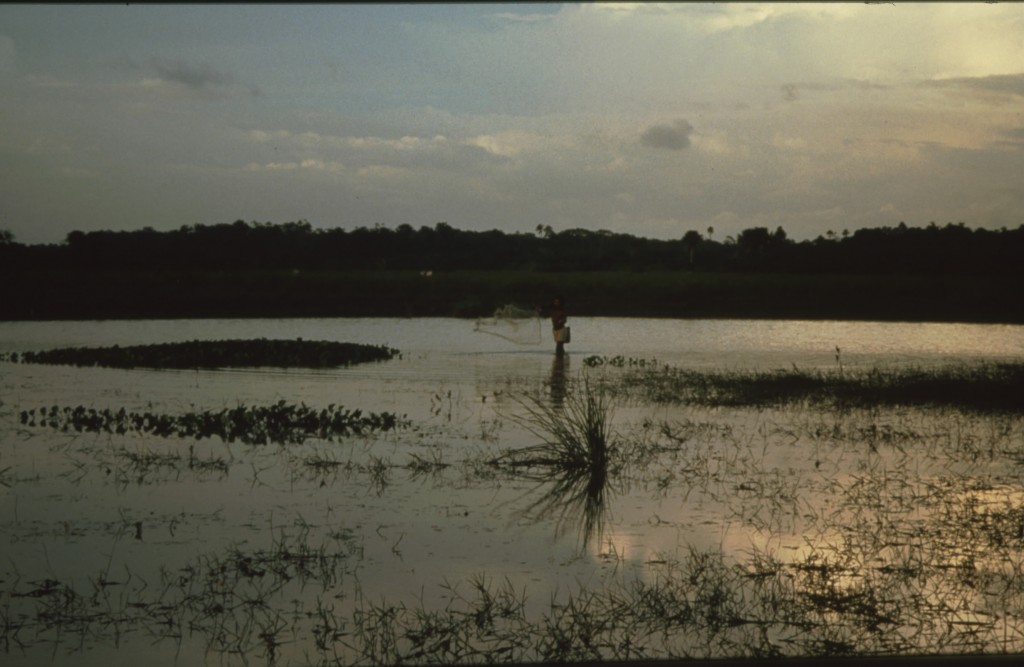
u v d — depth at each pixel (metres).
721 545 7.91
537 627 6.11
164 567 7.23
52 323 38.44
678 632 6.07
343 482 10.04
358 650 5.79
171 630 6.09
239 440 12.34
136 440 12.27
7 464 10.77
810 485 10.10
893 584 6.97
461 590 6.79
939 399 16.58
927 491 9.84
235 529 8.23
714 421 14.20
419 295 50.06
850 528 8.42
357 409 15.05
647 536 8.15
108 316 41.97
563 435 11.23
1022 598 6.73
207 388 17.59
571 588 6.84
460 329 35.75
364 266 80.38
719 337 32.97
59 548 7.68
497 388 17.75
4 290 45.75
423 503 9.19
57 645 5.87
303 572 7.13
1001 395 17.00
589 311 46.62
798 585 6.90
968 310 47.50
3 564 7.29
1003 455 11.77
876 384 18.38
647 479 10.35
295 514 8.73
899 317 45.03
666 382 18.73
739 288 51.16
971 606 6.57
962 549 7.82
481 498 9.44
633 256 86.25
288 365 21.53
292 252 79.62
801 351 27.64
